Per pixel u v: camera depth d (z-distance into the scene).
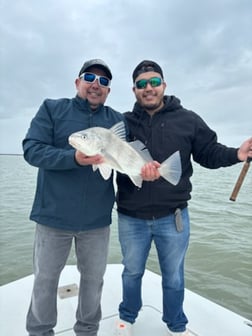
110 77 2.63
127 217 2.77
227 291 5.22
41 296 2.39
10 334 2.74
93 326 2.57
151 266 6.14
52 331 2.47
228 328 2.87
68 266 4.06
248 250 7.09
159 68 2.89
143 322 2.96
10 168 45.19
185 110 2.94
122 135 2.48
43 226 2.41
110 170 2.28
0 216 10.36
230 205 12.53
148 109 2.85
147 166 2.40
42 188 2.43
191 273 5.95
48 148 2.30
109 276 3.82
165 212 2.69
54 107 2.48
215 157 2.85
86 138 2.09
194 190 17.03
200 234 8.38
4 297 3.31
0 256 6.82
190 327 2.88
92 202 2.45
